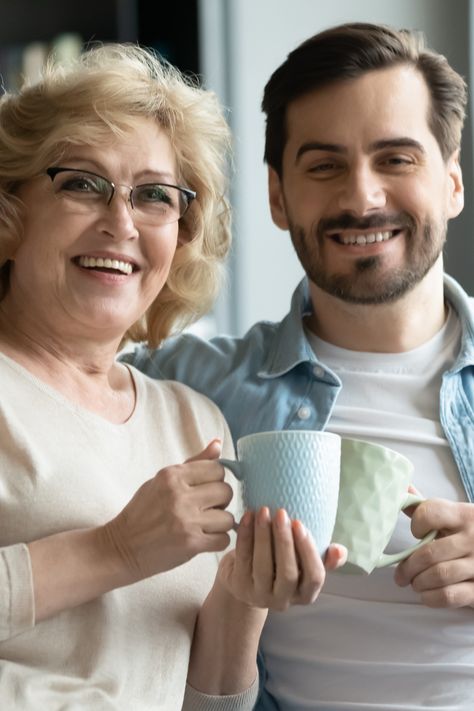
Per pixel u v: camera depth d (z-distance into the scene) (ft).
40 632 5.54
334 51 7.00
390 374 7.25
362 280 7.01
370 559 5.49
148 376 7.47
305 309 7.68
